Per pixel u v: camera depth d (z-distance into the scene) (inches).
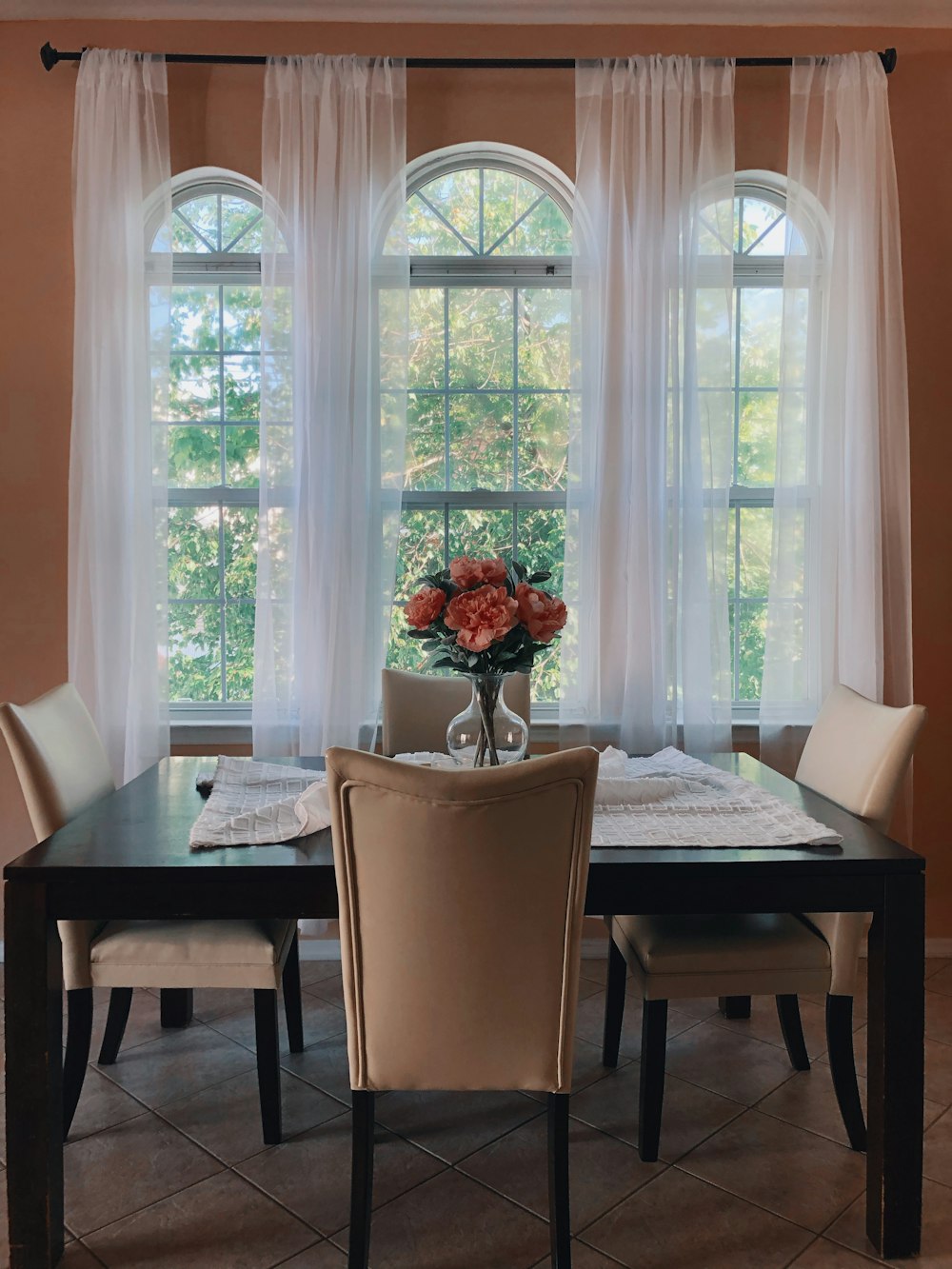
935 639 137.4
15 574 134.0
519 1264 72.7
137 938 86.2
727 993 84.5
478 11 132.7
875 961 75.1
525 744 87.0
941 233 135.2
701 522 130.9
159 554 131.8
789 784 97.0
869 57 131.1
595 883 72.1
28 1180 71.8
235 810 85.8
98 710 129.3
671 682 132.0
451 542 141.6
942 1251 75.0
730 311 131.6
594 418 132.0
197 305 140.7
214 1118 93.3
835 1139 89.6
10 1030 71.7
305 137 129.6
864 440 130.3
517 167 139.3
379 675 132.6
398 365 131.7
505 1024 68.5
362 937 67.6
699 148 131.3
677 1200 80.6
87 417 128.8
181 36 133.3
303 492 129.9
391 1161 86.4
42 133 132.6
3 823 133.4
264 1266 72.7
